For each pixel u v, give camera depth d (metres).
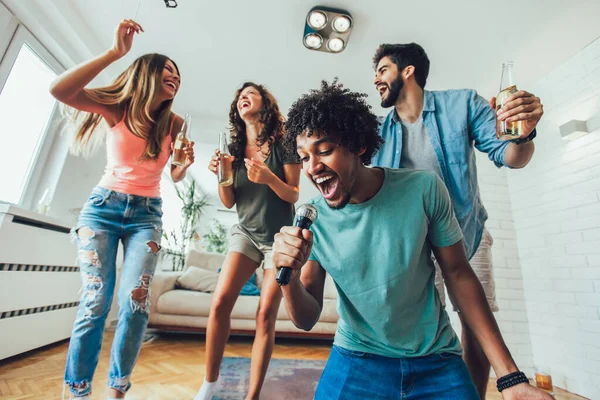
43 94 2.29
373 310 0.78
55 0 2.05
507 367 0.69
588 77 2.27
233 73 2.78
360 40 2.34
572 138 2.33
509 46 2.31
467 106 1.26
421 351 0.76
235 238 1.42
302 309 0.73
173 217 5.58
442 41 2.29
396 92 1.33
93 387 1.52
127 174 1.31
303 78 2.81
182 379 1.73
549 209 2.48
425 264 0.81
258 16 2.21
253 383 1.25
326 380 0.82
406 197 0.79
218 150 1.51
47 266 2.02
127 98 1.36
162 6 2.17
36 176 2.26
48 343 2.06
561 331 2.30
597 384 2.04
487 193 2.82
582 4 1.97
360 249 0.78
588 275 2.16
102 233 1.23
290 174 1.49
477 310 0.77
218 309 1.30
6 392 1.37
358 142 0.76
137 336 1.17
